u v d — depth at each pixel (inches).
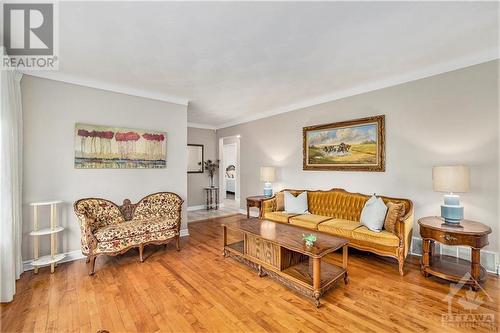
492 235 103.9
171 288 94.3
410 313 77.1
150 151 152.3
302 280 89.1
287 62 111.2
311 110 175.3
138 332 69.6
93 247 109.5
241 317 76.0
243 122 239.1
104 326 72.1
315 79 134.0
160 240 129.5
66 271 110.0
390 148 135.1
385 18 78.3
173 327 71.7
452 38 91.8
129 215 139.8
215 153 285.0
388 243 107.7
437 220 105.4
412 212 118.3
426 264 101.7
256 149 224.4
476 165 107.7
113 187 138.3
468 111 109.4
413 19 79.1
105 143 135.6
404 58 108.9
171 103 163.9
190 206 264.5
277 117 201.9
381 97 138.3
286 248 97.8
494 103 103.0
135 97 148.6
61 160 122.5
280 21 79.0
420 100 123.6
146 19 76.9
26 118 113.0
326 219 142.3
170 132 162.7
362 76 130.5
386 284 96.1
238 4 70.0
